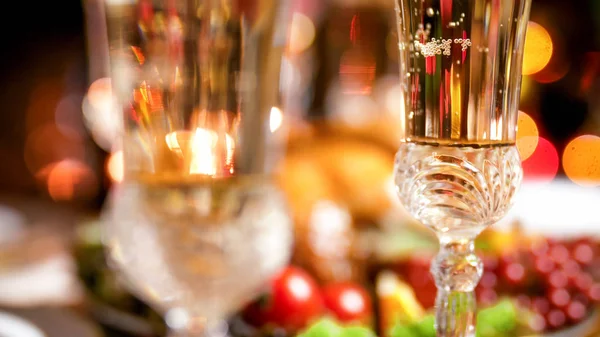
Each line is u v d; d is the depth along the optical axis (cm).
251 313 80
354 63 163
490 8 51
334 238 94
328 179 121
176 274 72
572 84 193
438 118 52
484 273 83
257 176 73
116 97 72
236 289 74
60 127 258
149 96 70
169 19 68
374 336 76
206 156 71
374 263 94
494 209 52
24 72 267
